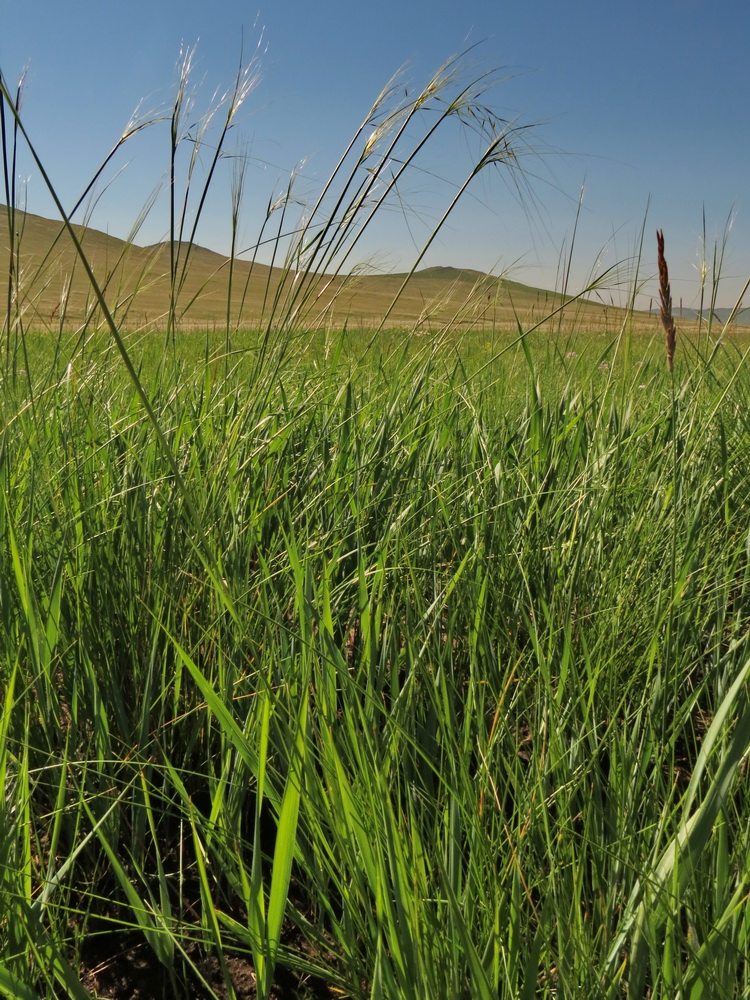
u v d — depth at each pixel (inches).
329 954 49.2
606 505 77.1
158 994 48.2
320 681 46.7
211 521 70.2
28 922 39.9
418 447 88.7
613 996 37.3
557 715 50.6
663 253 59.2
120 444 84.4
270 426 87.0
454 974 36.4
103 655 64.6
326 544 73.2
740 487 88.3
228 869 46.9
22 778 45.9
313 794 44.2
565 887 42.0
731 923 36.9
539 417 97.3
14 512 68.9
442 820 47.9
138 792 57.4
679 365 102.4
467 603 67.5
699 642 66.5
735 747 36.0
